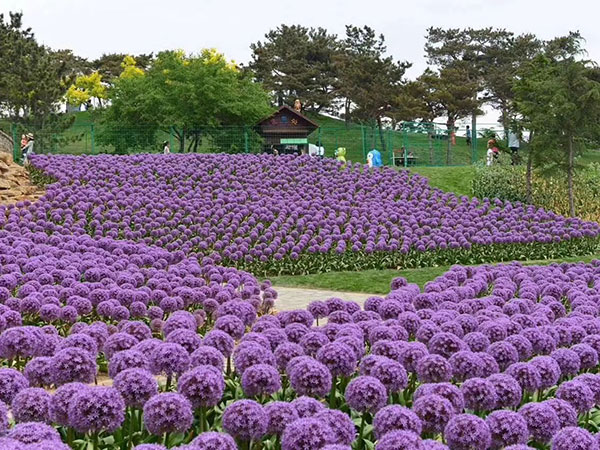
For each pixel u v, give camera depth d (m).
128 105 45.19
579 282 13.64
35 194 24.98
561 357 8.20
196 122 44.75
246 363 7.21
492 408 6.73
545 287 12.94
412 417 5.75
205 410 6.46
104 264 14.63
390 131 42.69
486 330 9.11
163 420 5.74
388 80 59.94
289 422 5.79
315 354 8.02
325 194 27.23
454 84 61.12
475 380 6.75
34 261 13.98
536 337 8.88
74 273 13.52
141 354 7.08
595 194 29.62
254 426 5.69
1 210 22.25
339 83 67.56
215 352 7.21
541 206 28.31
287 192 27.25
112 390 5.83
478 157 45.91
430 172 32.78
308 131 41.81
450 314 9.99
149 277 14.12
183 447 5.12
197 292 12.19
